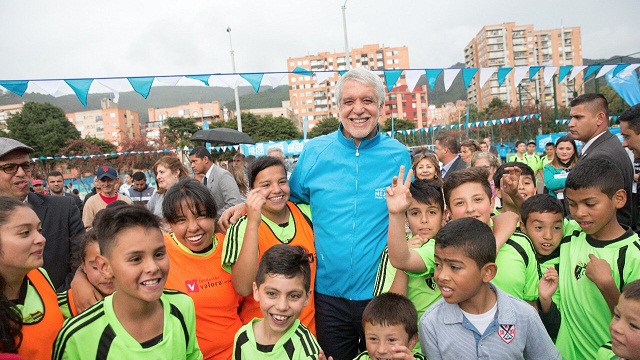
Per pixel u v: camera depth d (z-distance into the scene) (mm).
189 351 2016
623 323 1761
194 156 5828
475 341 1978
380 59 109250
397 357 2021
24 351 1865
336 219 2672
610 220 2293
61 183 7445
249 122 49156
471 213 2475
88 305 2262
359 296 2639
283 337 2166
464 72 6047
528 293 2391
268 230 2734
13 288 1889
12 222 1794
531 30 99438
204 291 2471
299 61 106375
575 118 3779
